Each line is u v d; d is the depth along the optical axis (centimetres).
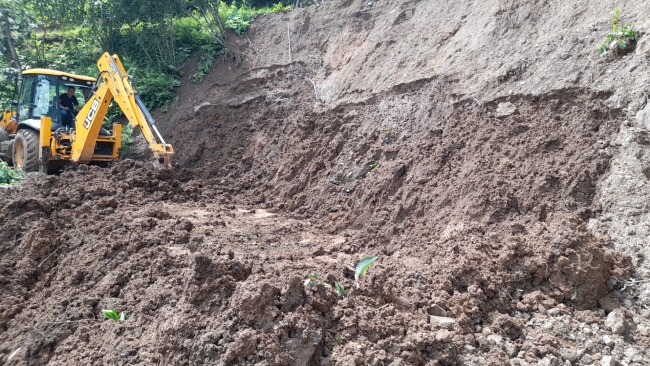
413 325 338
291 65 1057
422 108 682
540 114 547
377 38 944
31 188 648
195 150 941
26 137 845
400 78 785
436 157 572
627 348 336
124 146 1014
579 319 361
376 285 366
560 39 619
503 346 335
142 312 359
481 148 545
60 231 523
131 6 1180
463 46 750
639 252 398
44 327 371
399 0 1041
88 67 1226
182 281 375
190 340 310
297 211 674
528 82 593
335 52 1029
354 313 339
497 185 481
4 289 444
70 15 1245
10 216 542
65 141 832
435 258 428
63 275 455
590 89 530
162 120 1112
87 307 391
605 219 430
